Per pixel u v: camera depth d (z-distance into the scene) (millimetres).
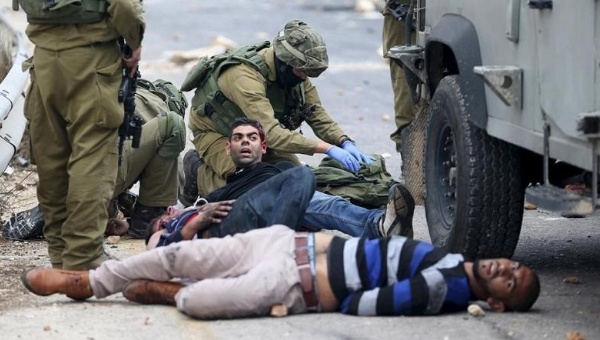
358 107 47125
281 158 25641
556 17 18188
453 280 18266
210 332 17891
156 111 26516
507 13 19609
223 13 78688
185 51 61312
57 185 21922
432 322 18156
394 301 18203
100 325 18453
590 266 22688
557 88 18203
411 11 25797
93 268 21438
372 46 65250
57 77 20922
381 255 18469
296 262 18531
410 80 24812
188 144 37625
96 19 20844
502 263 18359
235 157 22891
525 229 26484
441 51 23328
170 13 78562
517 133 19453
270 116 24750
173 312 19078
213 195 22578
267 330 17875
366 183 25625
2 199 29109
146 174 25594
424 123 27609
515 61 19578
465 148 20641
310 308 18656
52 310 19422
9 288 21344
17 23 51281
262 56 25562
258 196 20438
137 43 21094
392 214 22156
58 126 21469
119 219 26281
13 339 17875
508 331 17812
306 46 25031
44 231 22344
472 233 20578
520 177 20516
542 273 22141
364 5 79500
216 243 18938
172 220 21406
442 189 22391
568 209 17547
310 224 23016
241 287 18297
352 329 17844
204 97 26203
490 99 20359
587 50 17375
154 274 19281
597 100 17156
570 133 17875
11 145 26891
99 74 20953
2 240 25766
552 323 18297
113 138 21453
